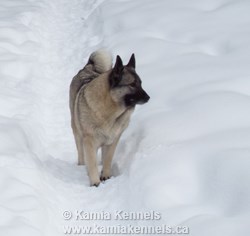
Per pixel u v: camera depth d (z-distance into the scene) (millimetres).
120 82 5215
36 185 4953
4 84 7664
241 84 6684
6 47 9023
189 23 9016
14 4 11648
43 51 9555
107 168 5688
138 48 8312
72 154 6402
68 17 11523
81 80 5922
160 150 5355
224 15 9109
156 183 4781
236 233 3959
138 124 6207
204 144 5230
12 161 5250
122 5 10430
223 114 5844
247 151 4902
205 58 7676
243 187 4469
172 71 7336
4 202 4461
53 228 4426
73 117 5926
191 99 6379
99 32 9844
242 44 7945
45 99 7758
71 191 5289
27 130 6242
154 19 9312
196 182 4793
